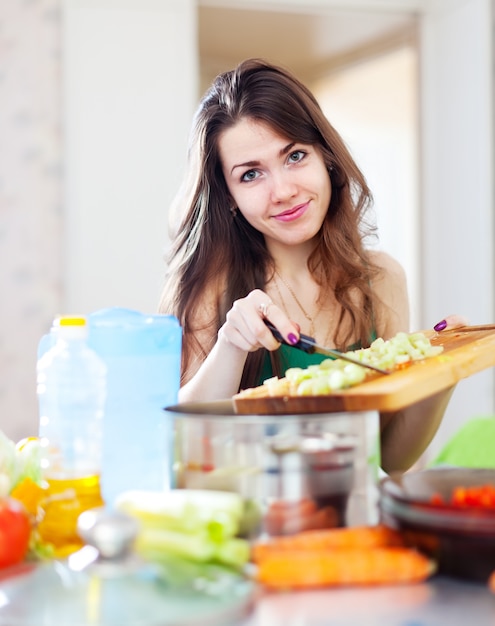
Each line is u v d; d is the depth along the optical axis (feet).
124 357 3.93
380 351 4.23
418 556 2.71
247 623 2.36
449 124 13.89
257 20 16.46
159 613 2.34
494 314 13.12
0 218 13.24
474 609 2.44
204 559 2.71
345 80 20.29
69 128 12.52
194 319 6.02
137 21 12.68
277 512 2.93
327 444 2.99
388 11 14.26
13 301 13.24
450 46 13.84
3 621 2.33
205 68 19.24
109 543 2.63
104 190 12.59
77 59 12.55
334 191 5.73
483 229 13.15
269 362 5.73
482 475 3.28
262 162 5.16
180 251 6.04
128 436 3.93
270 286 6.06
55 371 3.45
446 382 3.82
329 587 2.62
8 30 13.24
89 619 2.32
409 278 22.40
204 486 3.04
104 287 12.55
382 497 3.02
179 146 12.82
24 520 2.91
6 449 3.38
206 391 4.83
